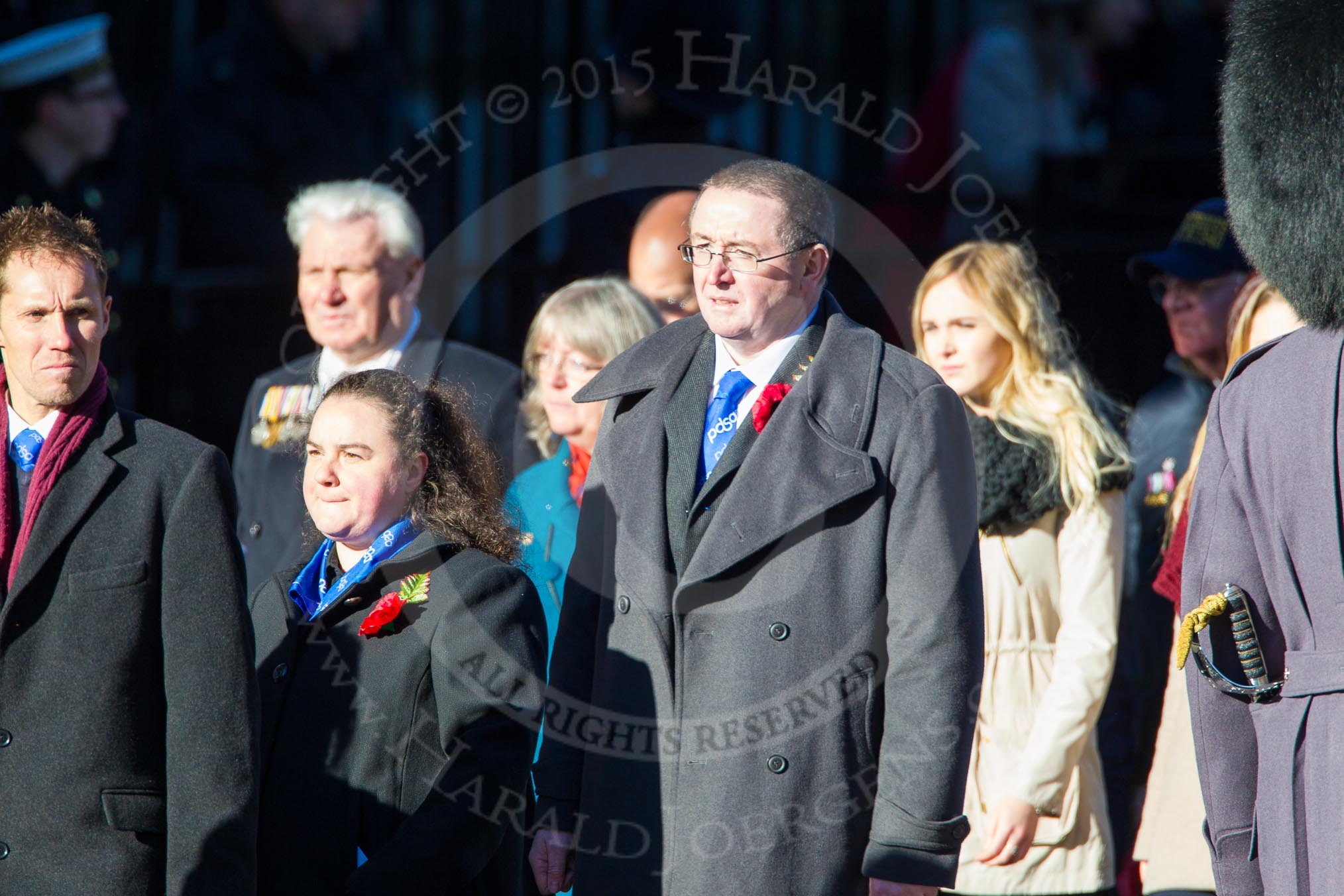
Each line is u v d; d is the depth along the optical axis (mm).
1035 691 12766
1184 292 15602
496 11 23891
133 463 10117
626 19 19797
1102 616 12672
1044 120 23422
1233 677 9180
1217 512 9281
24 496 10047
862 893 10328
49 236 10023
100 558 9828
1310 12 8930
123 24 22516
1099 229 21812
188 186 22234
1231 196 9367
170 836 9555
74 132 20375
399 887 9914
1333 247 8734
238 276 21891
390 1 24250
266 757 10516
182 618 9812
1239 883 9180
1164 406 16359
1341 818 8312
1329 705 8531
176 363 21750
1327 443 8672
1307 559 8742
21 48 19984
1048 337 13602
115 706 9703
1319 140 8758
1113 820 15172
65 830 9531
